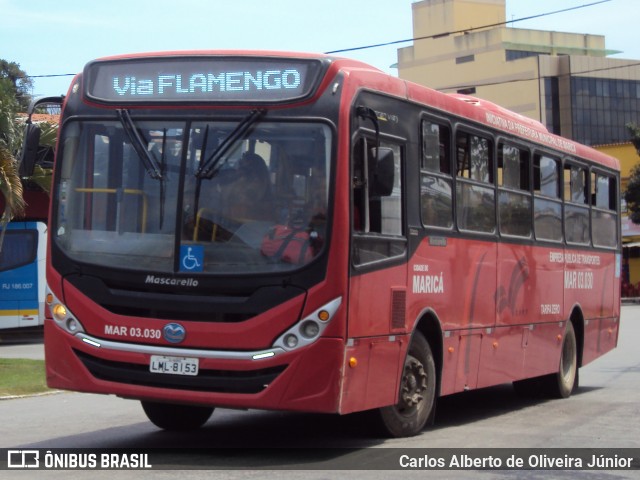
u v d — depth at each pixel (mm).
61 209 8797
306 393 8078
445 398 14680
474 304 11227
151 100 8641
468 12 82375
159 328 8281
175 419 10461
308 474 7867
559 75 78188
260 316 8086
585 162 15836
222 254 8227
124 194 8570
